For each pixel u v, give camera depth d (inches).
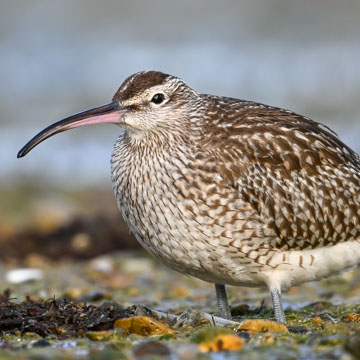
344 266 550.9
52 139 1503.4
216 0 2331.4
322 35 2169.0
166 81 545.3
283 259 527.5
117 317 495.8
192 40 2191.2
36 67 1975.9
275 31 2228.1
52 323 486.9
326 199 538.6
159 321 496.4
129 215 543.2
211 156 524.4
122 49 2143.2
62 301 513.0
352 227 545.0
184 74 1945.1
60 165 1374.3
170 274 776.3
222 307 554.3
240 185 520.7
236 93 1817.2
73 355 427.5
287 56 2054.6
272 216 524.4
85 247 880.9
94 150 1450.5
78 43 2172.7
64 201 1187.3
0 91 1798.7
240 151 528.4
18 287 716.7
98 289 698.8
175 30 2236.7
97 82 1898.4
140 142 539.8
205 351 430.3
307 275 540.7
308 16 2247.8
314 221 533.6
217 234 513.7
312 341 438.9
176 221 516.7
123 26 2272.4
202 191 514.6
